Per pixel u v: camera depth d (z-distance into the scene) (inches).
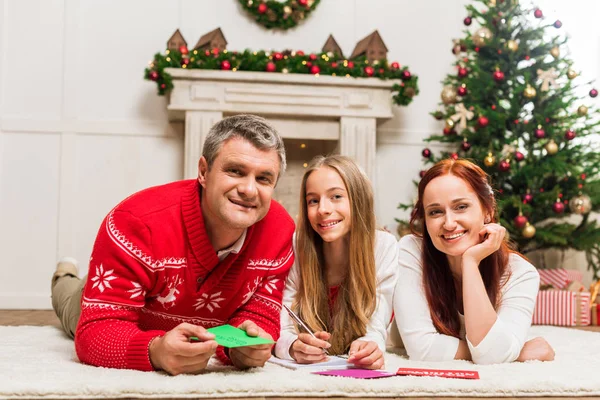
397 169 177.2
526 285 69.7
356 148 162.9
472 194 67.4
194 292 59.0
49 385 46.8
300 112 161.0
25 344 79.1
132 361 53.7
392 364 63.7
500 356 63.1
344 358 64.3
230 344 50.0
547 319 131.9
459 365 62.3
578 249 150.5
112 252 56.2
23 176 164.4
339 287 71.3
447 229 66.5
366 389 49.1
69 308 85.4
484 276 70.6
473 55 157.3
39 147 165.3
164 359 50.9
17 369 54.7
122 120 168.1
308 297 69.7
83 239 165.2
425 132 178.9
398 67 163.3
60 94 167.2
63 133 165.8
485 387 49.9
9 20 166.6
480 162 147.9
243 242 59.1
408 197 177.0
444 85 163.6
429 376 54.2
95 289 56.7
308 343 61.4
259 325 63.1
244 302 63.4
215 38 162.6
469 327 63.6
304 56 161.3
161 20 170.7
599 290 139.9
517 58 151.4
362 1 178.4
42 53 167.0
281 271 64.6
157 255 56.3
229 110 158.7
